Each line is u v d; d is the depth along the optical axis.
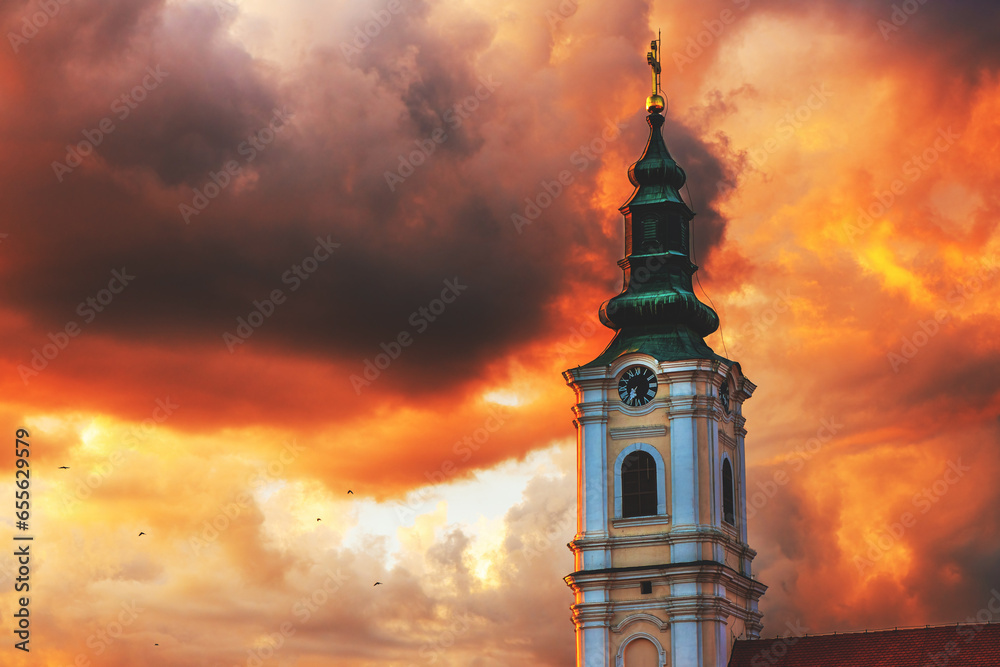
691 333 125.06
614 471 120.81
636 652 117.19
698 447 119.44
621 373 122.19
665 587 117.44
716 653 115.31
